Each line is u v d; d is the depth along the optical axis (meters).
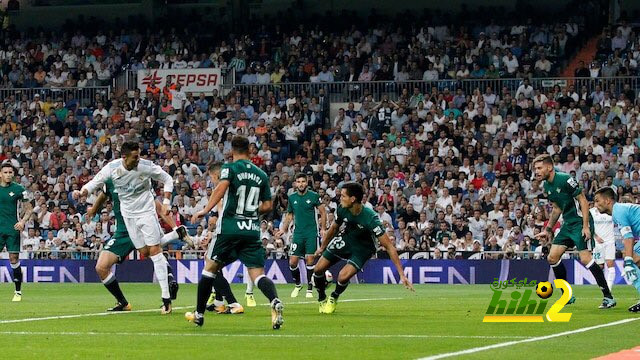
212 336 18.48
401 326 20.59
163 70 60.81
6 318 22.89
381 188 49.25
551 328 20.16
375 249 24.44
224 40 64.50
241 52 62.75
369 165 51.56
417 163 51.22
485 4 65.44
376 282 43.66
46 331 19.69
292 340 17.78
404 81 57.25
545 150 49.81
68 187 52.66
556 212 26.47
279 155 53.72
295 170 51.41
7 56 66.44
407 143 52.16
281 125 55.72
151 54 63.62
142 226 23.78
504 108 53.81
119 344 17.19
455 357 15.20
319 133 54.97
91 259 46.09
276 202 48.03
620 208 24.34
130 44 65.69
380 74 58.78
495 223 44.66
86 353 15.92
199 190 50.12
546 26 60.44
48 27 72.00
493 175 49.00
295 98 57.44
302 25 63.50
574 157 48.91
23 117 60.16
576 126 50.31
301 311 25.20
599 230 32.22
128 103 59.44
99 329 20.03
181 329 19.91
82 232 48.06
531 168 48.97
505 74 57.53
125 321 21.89
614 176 47.88
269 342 17.47
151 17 70.50
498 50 58.09
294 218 32.66
